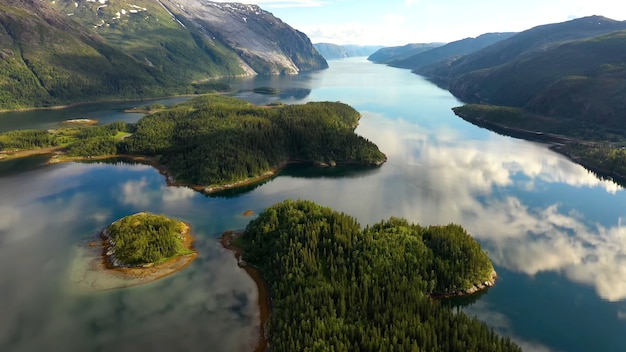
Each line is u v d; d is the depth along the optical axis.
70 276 101.62
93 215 136.12
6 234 122.81
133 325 84.81
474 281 93.94
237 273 102.62
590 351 77.12
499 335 80.62
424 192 156.88
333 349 67.69
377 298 79.44
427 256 95.06
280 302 84.38
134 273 102.81
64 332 83.06
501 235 120.44
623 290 94.38
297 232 103.50
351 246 97.19
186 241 118.88
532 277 98.94
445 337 69.88
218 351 77.88
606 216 134.50
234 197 153.38
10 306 90.94
